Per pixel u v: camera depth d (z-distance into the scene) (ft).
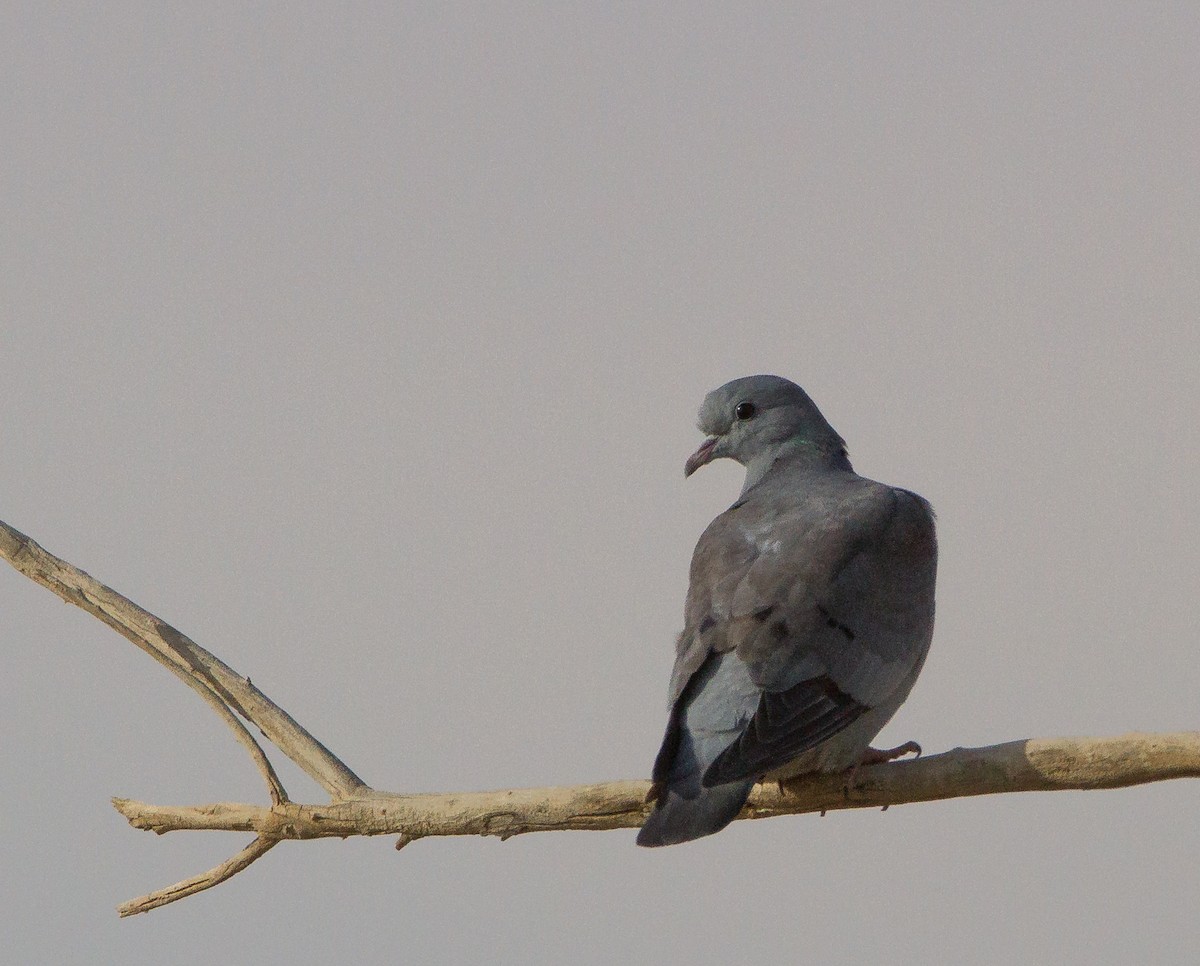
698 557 40.88
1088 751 31.22
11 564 34.76
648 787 32.86
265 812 33.27
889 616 38.24
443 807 32.91
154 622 34.40
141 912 33.60
